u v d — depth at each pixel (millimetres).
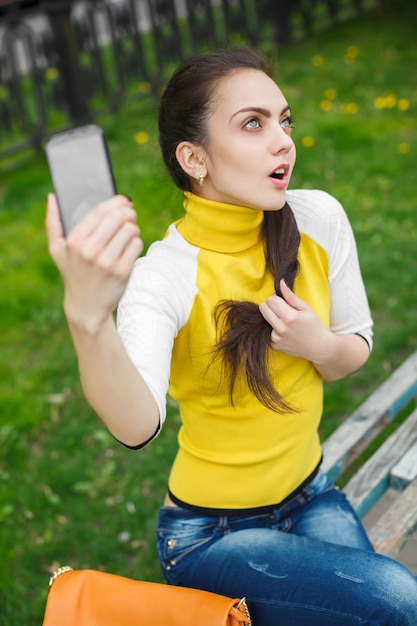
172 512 1867
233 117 1629
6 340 4430
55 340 4398
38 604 2895
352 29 8852
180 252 1707
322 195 1873
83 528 3230
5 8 6531
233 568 1728
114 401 1334
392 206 5168
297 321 1670
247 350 1660
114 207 1162
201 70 1659
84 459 3570
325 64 7848
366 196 5336
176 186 1889
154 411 1404
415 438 2520
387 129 6230
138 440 1398
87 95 7340
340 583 1637
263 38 8617
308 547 1714
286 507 1877
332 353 1742
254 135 1644
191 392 1752
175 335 1644
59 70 7086
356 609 1613
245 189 1652
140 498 3318
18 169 6707
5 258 5125
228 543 1764
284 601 1670
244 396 1730
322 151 5984
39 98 6848
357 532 1914
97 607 1605
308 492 1932
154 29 7480
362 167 5703
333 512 1930
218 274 1690
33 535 3232
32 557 3117
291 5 8664
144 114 7305
